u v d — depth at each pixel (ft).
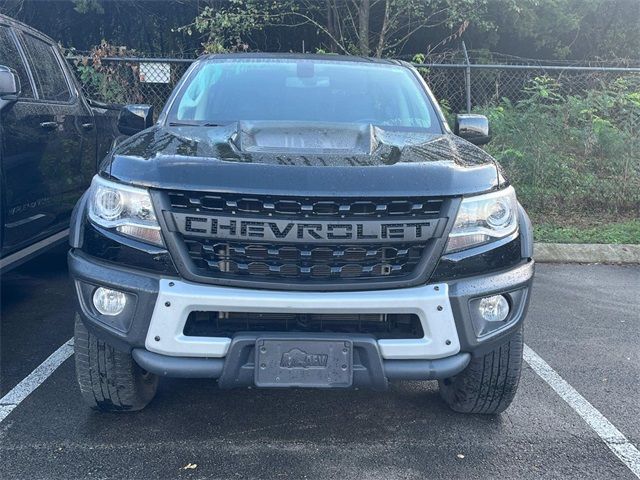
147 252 9.12
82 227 9.97
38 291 18.01
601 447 10.76
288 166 9.19
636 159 28.45
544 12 38.37
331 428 11.16
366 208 9.05
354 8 33.14
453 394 11.48
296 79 13.78
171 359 9.22
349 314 9.34
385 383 9.35
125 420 11.19
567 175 27.73
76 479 9.48
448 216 9.29
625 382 13.24
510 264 9.87
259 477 9.66
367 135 10.96
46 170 15.21
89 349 10.30
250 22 31.30
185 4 37.65
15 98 13.33
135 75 29.71
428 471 9.93
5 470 9.64
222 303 8.94
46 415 11.28
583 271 21.70
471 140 13.75
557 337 15.66
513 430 11.23
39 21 38.14
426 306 9.16
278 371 9.14
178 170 9.17
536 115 28.89
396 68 14.80
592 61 40.83
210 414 11.51
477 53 38.09
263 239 8.91
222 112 12.73
